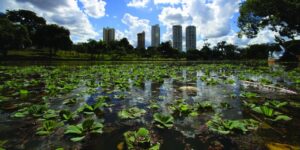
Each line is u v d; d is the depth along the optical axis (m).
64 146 2.50
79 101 4.93
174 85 7.57
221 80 8.97
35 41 54.00
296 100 4.92
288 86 7.04
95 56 63.50
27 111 3.83
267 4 21.53
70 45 56.53
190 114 3.76
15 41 39.22
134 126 3.18
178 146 2.48
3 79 9.45
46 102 4.84
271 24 24.62
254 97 5.31
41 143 2.59
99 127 2.97
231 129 2.93
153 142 2.59
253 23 26.42
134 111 3.91
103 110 4.08
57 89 6.38
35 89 6.68
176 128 3.08
